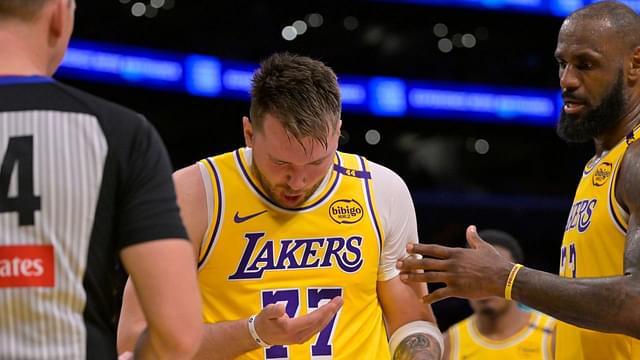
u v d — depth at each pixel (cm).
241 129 1894
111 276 307
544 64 2086
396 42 2005
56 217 292
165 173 311
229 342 423
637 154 474
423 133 2067
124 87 1795
